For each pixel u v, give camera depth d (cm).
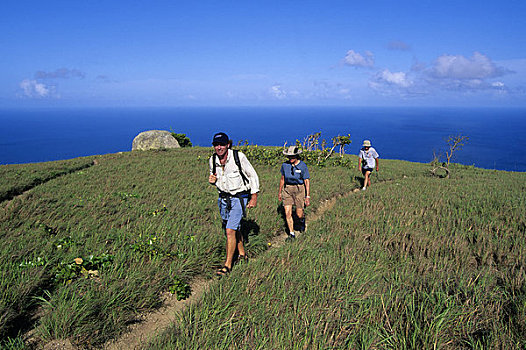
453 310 312
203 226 618
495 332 273
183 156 1981
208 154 2059
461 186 1174
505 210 725
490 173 1912
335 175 1479
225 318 308
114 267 409
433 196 921
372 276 402
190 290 410
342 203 857
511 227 596
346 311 320
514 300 327
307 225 712
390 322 310
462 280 367
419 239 538
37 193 871
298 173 625
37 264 399
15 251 439
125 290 359
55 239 501
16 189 1007
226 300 340
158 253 464
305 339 270
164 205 769
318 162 1811
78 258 408
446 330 292
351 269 418
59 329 294
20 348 272
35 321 318
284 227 719
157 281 396
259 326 294
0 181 1077
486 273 392
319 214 838
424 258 466
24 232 540
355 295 350
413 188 1102
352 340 278
